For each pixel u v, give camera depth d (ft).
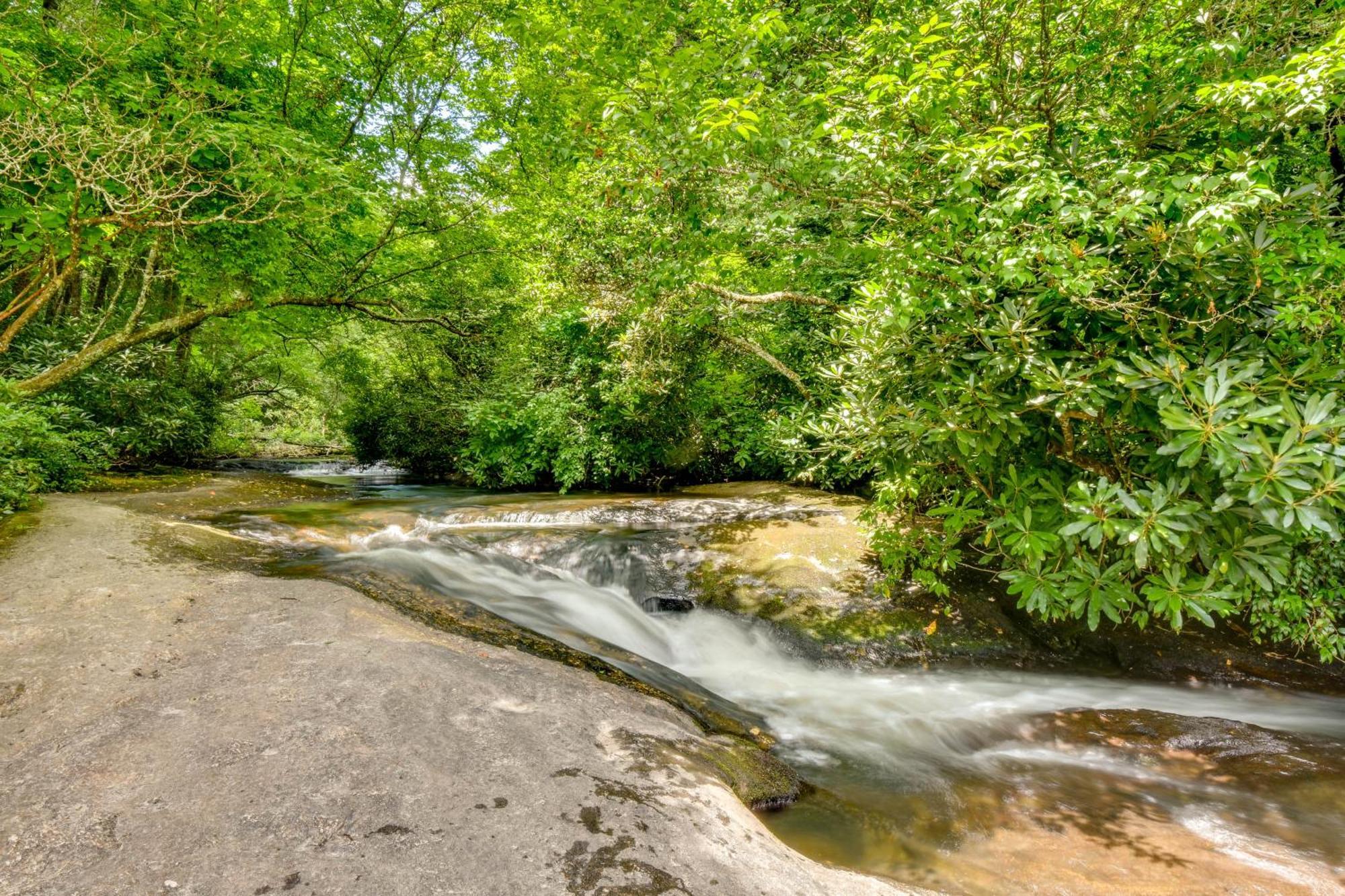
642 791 6.18
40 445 19.48
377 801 5.31
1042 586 9.04
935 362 10.04
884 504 15.29
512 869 4.67
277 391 59.88
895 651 14.53
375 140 32.04
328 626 9.52
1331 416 6.82
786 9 16.56
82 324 31.60
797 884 5.17
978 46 11.58
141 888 4.15
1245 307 8.19
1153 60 11.93
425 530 22.17
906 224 10.48
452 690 7.68
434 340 40.01
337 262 32.48
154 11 19.48
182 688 7.20
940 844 7.45
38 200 15.51
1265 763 9.46
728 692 13.00
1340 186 10.32
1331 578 10.39
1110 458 9.62
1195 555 8.97
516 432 34.91
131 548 13.55
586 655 11.85
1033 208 9.12
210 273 27.58
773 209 11.18
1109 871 6.90
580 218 26.78
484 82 32.42
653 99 10.33
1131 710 11.68
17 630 8.64
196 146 16.44
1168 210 8.07
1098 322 9.05
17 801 5.02
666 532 20.62
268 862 4.48
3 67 14.70
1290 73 7.95
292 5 28.12
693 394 31.30
